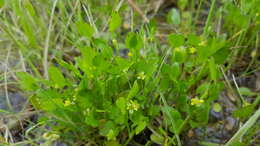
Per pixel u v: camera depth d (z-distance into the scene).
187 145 0.36
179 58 0.32
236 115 0.33
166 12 0.49
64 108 0.31
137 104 0.30
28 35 0.40
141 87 0.33
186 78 0.39
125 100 0.30
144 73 0.31
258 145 0.35
